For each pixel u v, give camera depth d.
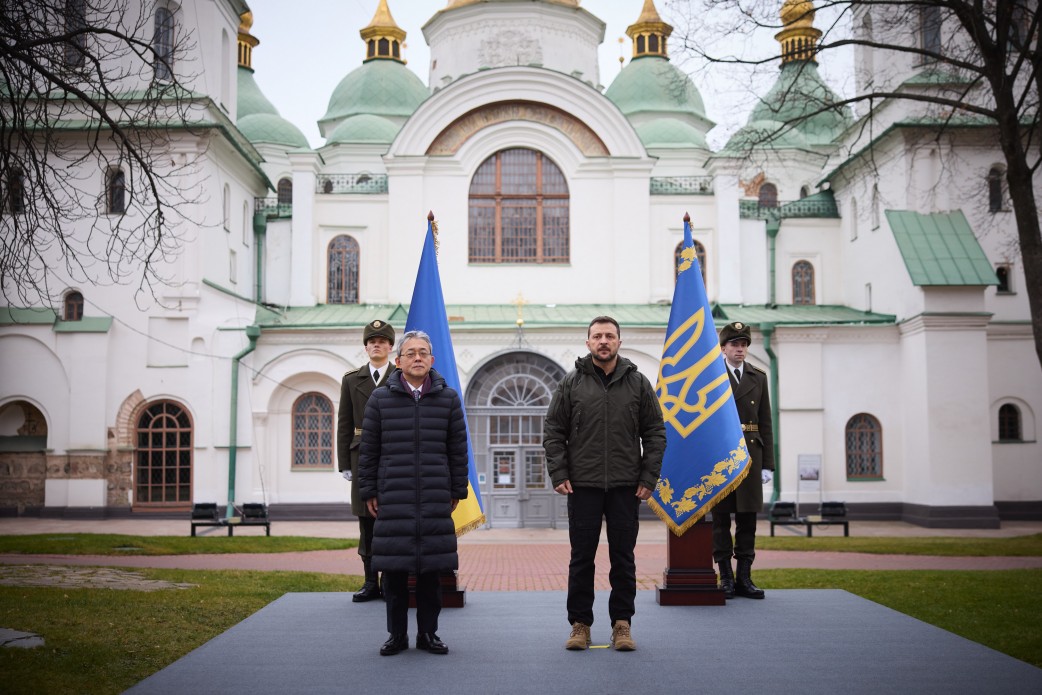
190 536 25.11
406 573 8.41
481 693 7.11
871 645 8.62
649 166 38.50
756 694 7.07
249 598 12.49
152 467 33.22
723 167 38.81
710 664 7.93
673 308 10.98
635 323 34.44
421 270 11.45
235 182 36.78
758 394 11.73
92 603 11.54
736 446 10.52
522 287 38.34
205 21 33.94
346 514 33.72
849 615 9.99
